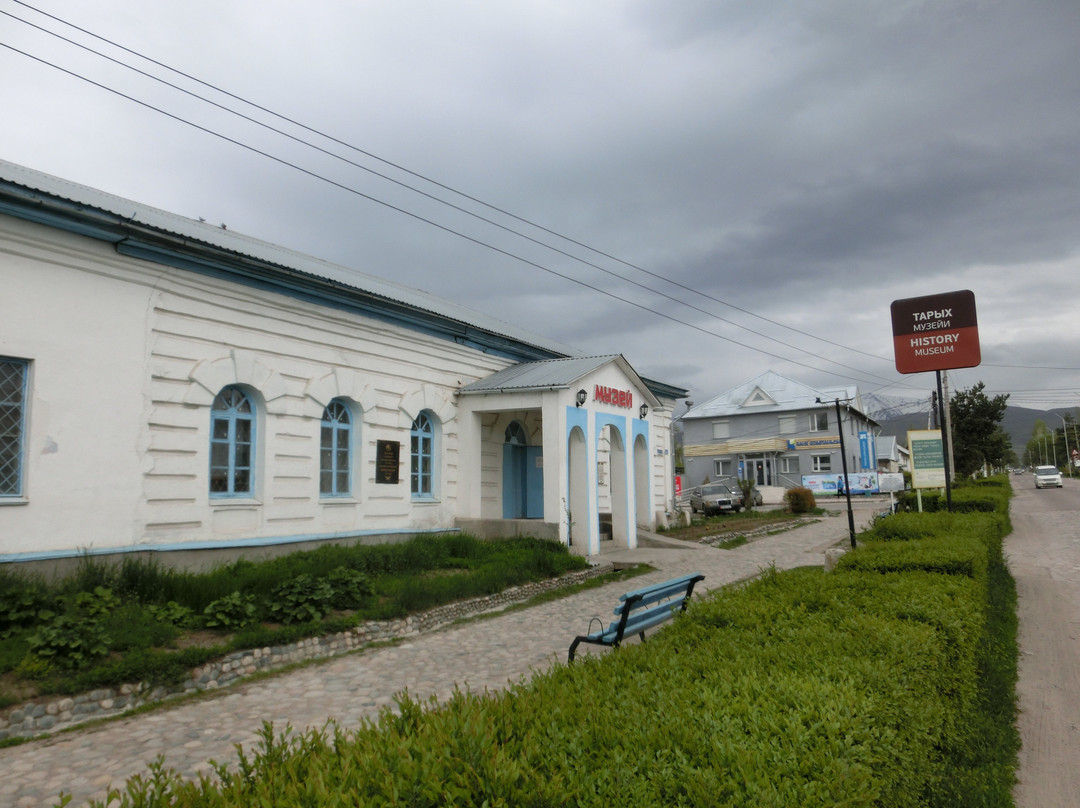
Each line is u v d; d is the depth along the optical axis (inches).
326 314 498.0
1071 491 1745.8
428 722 119.2
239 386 444.8
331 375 501.4
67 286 350.3
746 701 129.5
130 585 330.0
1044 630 369.4
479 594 428.8
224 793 102.2
